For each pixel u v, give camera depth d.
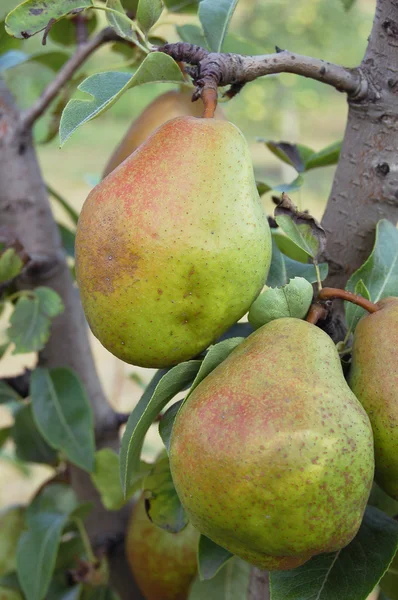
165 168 0.55
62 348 0.76
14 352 0.71
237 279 0.55
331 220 0.63
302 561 0.55
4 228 0.76
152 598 0.74
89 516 0.77
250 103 2.56
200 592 0.70
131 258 0.55
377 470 0.56
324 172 3.79
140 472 0.68
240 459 0.52
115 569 0.78
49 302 0.72
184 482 0.54
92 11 0.81
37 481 1.86
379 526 0.57
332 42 2.68
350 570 0.56
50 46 2.34
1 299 0.75
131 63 0.77
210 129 0.56
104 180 0.56
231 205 0.55
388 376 0.55
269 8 2.68
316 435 0.52
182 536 0.71
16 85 1.44
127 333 0.56
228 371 0.54
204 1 0.65
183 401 0.55
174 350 0.56
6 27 0.56
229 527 0.53
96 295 0.56
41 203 0.76
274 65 0.58
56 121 0.81
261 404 0.53
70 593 0.74
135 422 0.58
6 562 0.77
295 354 0.54
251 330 0.61
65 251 0.83
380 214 0.62
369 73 0.60
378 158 0.61
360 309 0.59
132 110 4.16
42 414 0.72
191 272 0.55
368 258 0.61
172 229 0.54
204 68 0.57
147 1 0.58
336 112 4.71
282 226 0.58
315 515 0.53
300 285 0.56
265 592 0.64
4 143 0.75
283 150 0.71
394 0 0.59
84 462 0.71
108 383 2.09
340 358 0.58
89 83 0.57
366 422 0.54
